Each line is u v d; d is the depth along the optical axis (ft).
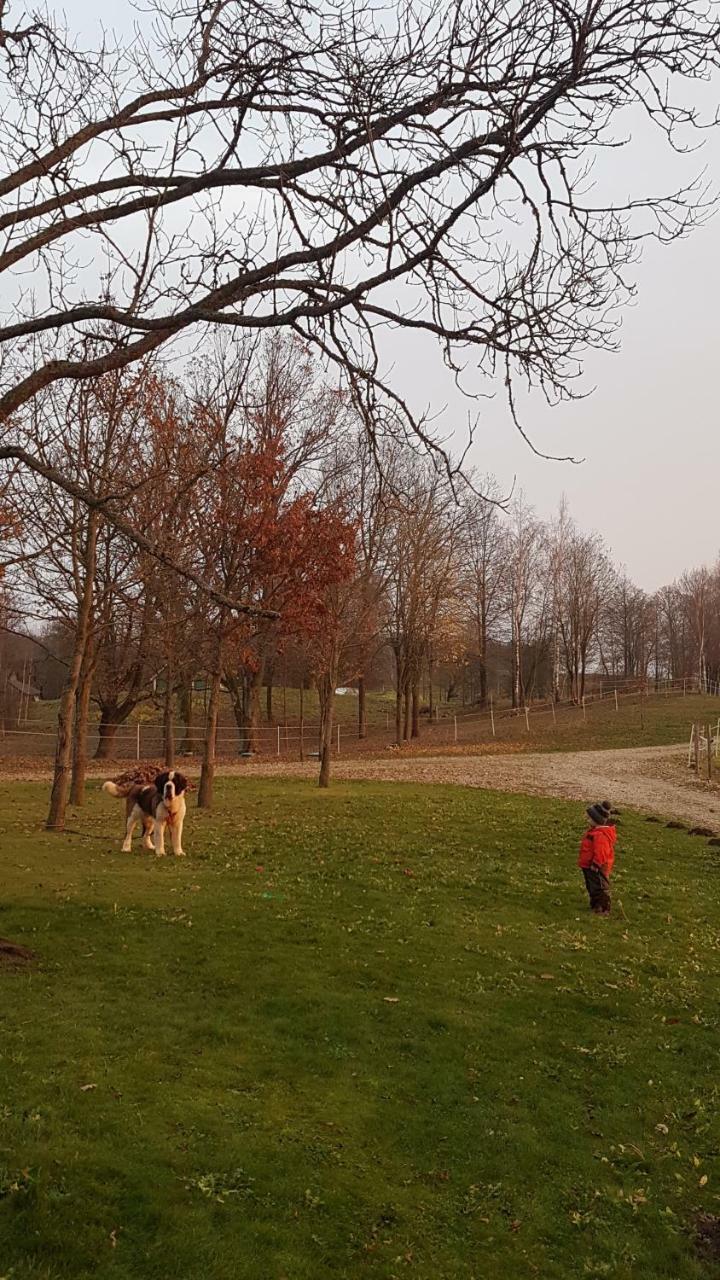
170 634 74.33
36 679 237.04
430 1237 17.47
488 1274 16.70
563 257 20.62
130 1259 15.10
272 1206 17.39
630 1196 19.81
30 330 21.01
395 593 155.84
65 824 63.10
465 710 240.73
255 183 22.08
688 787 100.17
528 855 56.34
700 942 39.81
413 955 34.91
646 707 197.47
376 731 190.39
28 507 57.62
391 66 20.72
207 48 21.65
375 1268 16.17
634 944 38.73
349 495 81.71
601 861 43.96
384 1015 28.68
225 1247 15.81
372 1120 21.83
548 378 21.54
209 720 74.23
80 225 21.72
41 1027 24.67
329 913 40.22
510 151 19.16
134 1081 21.71
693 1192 20.39
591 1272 17.29
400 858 53.36
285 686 199.62
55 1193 16.28
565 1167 20.90
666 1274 17.48
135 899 40.29
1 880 42.68
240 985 30.25
